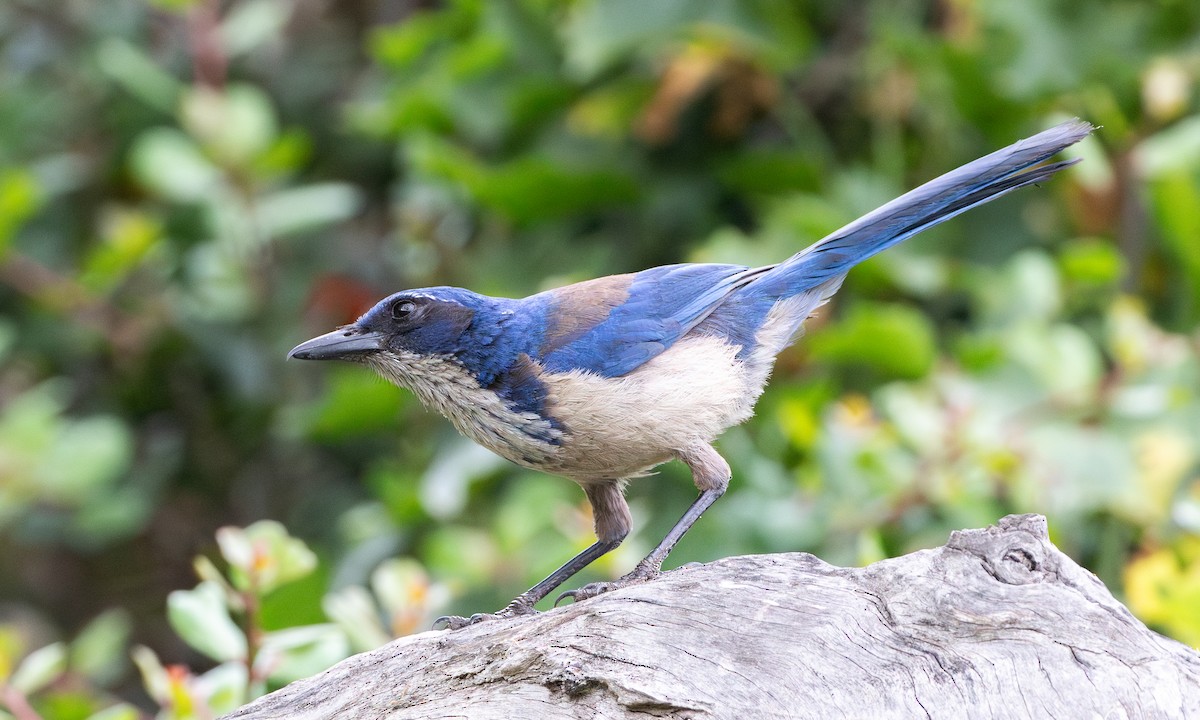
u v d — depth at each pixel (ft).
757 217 44.11
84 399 49.75
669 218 43.70
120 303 46.91
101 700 40.42
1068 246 41.88
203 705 25.81
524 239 44.16
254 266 45.70
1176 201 37.27
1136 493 33.04
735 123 43.24
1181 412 35.14
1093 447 33.60
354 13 53.47
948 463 33.37
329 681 22.11
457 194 43.91
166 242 47.65
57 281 45.37
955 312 42.83
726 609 19.90
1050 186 41.96
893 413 34.06
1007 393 35.19
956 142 42.70
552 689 19.24
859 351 38.32
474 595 35.19
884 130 43.04
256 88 51.83
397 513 39.88
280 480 50.08
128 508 44.65
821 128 45.55
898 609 19.79
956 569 20.13
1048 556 20.12
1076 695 18.80
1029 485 33.27
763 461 35.29
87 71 49.34
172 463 49.42
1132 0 41.04
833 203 40.65
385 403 41.42
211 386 49.49
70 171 48.08
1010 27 40.06
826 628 19.48
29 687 28.43
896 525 34.24
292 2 51.57
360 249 49.70
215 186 43.83
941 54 40.29
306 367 47.44
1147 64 40.32
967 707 18.75
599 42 40.34
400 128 44.62
